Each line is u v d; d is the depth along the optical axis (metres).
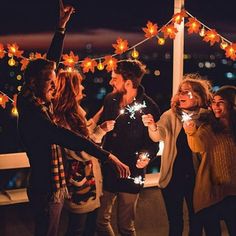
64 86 3.85
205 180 4.09
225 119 4.07
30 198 3.74
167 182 4.14
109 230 4.31
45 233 3.75
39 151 3.64
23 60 4.23
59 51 3.96
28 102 3.63
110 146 4.20
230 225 4.16
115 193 4.24
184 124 4.07
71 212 3.96
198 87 4.09
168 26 4.39
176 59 5.02
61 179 3.74
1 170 4.91
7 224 4.68
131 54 4.32
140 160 4.10
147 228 5.07
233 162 4.07
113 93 4.27
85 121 3.91
